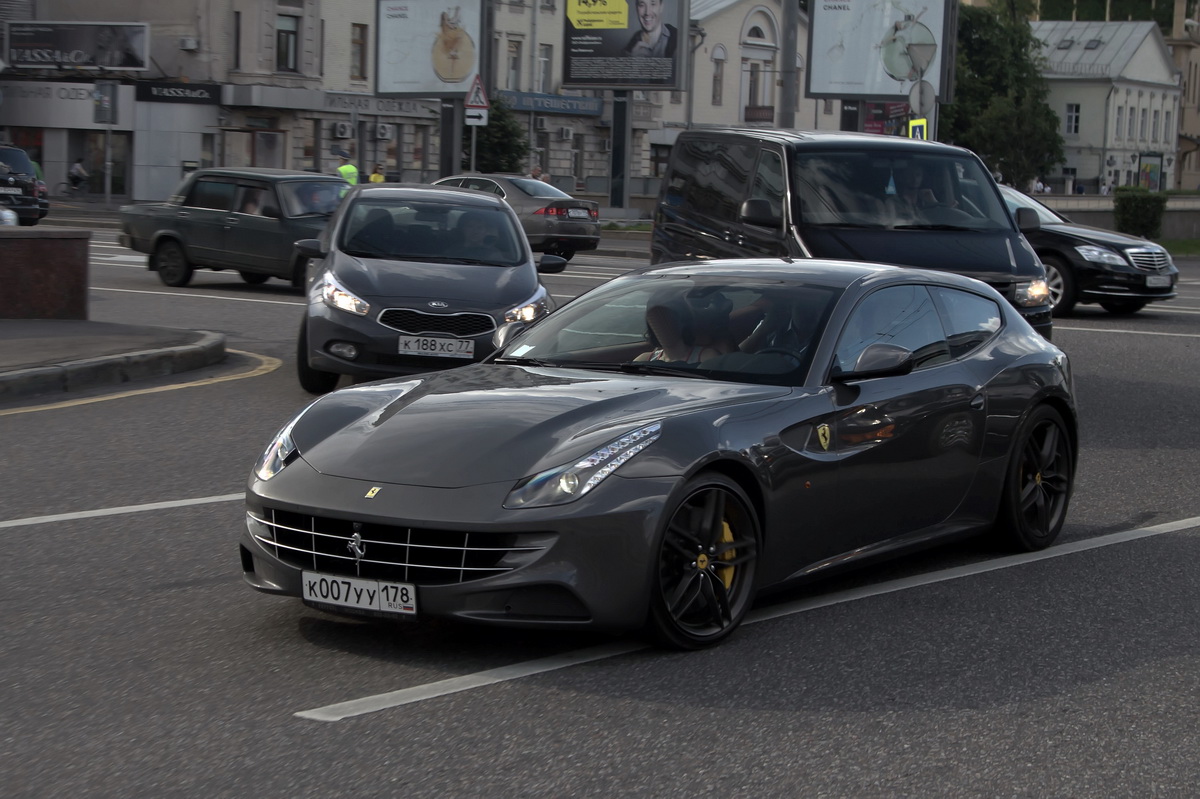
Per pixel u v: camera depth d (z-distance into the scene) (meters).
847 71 44.28
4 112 57.94
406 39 50.38
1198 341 18.17
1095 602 6.55
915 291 7.08
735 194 12.70
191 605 6.18
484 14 48.94
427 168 66.69
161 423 10.84
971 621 6.17
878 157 12.43
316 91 59.69
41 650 5.55
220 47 57.75
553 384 6.12
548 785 4.26
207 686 5.15
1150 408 12.91
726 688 5.20
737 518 5.80
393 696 5.05
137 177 56.78
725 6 87.94
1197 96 138.12
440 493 5.33
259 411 11.48
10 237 15.10
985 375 7.17
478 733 4.69
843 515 6.30
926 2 43.06
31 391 11.91
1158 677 5.45
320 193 22.28
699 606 5.70
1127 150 121.94
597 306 7.02
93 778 4.30
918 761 4.52
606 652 5.59
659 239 13.68
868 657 5.62
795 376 6.25
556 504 5.25
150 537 7.40
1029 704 5.10
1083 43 122.44
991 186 12.57
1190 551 7.65
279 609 6.14
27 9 60.69
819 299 6.62
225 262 22.22
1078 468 10.04
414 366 11.66
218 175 22.59
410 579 5.36
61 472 9.02
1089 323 20.36
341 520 5.42
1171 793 4.31
